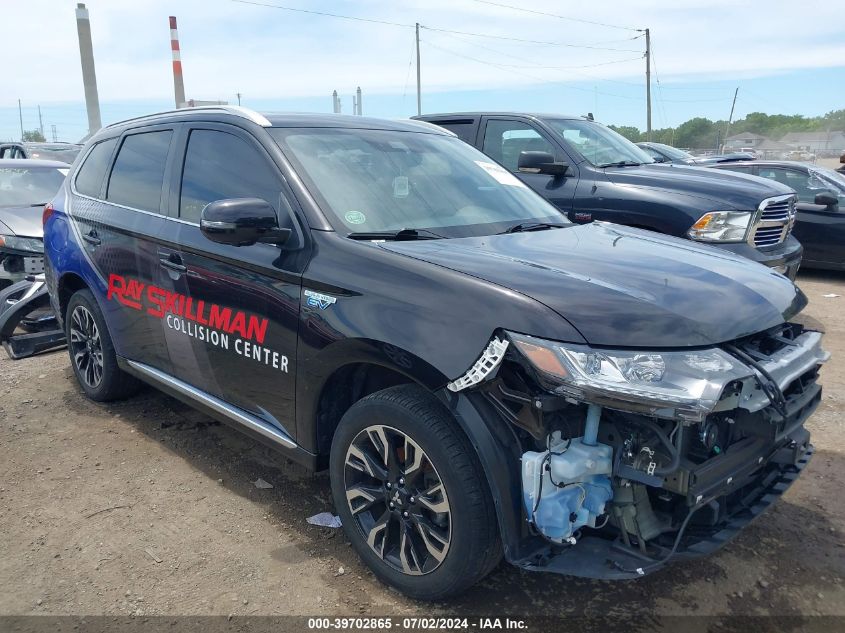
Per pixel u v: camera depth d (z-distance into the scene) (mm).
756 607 2744
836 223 8867
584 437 2385
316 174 3225
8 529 3236
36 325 6105
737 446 2520
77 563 2982
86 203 4488
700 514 2502
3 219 7562
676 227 6152
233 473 3807
